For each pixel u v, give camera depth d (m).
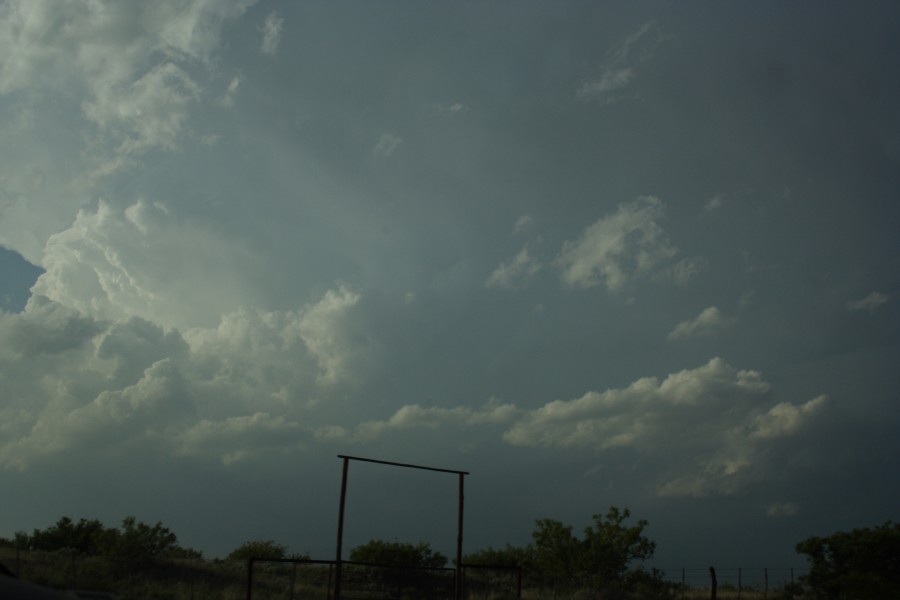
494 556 61.69
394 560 58.09
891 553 49.47
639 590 48.00
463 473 35.06
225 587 40.53
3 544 54.75
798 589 49.97
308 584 43.47
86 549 55.66
